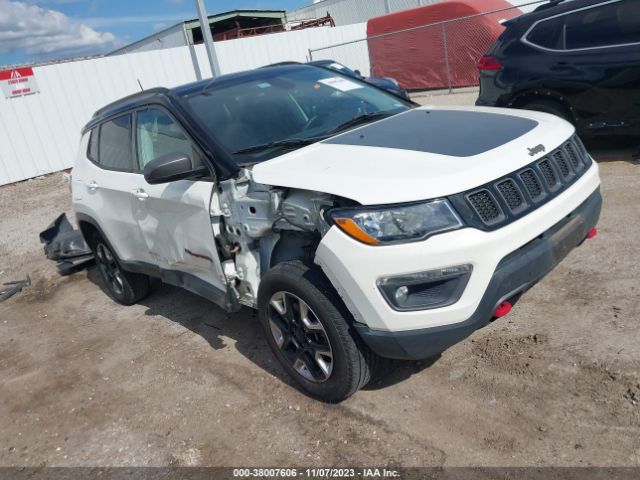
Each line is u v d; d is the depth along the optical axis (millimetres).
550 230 2846
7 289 6355
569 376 2932
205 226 3422
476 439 2656
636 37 5586
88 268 6711
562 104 6242
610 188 5430
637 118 5711
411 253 2484
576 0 6125
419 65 16219
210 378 3670
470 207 2547
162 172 3201
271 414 3176
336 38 19266
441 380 3145
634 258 3971
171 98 3898
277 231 3135
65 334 4910
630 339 3100
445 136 3141
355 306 2664
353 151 3090
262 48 17469
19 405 3861
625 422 2559
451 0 14914
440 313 2537
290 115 3844
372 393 3162
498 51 6727
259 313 3320
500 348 3301
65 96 14031
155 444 3133
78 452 3213
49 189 12383
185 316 4711
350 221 2586
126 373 3979
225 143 3471
